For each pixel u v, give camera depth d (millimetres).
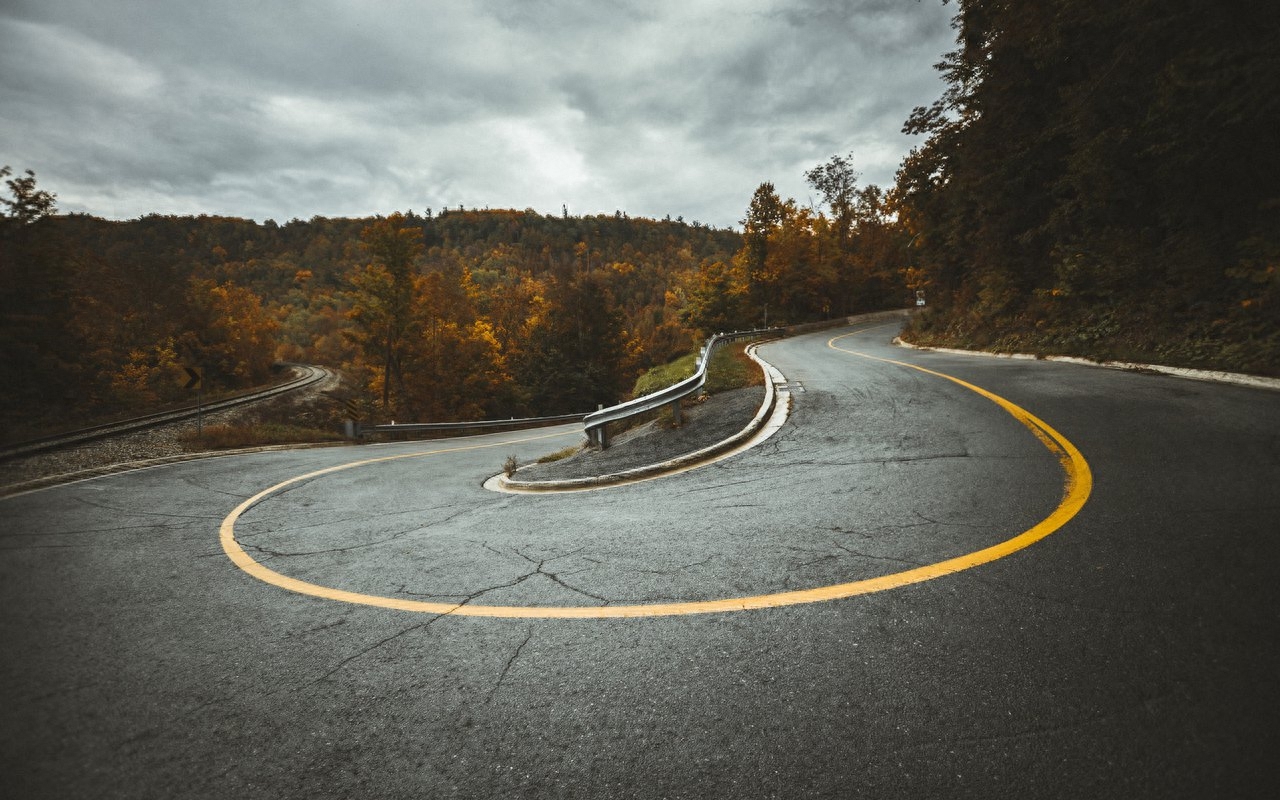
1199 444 5355
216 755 2078
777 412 9500
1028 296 20188
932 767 1821
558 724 2156
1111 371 10984
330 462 12031
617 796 1796
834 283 59469
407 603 3410
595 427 9422
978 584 3018
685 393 9812
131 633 3182
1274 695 1997
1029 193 19688
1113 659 2279
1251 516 3604
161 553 4879
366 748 2086
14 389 23656
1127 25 11945
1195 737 1844
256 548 4969
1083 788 1701
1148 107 12320
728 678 2363
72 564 4602
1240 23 9812
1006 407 8055
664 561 3770
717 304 57344
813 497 4980
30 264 25734
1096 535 3521
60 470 11664
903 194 28609
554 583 3559
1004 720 1995
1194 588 2779
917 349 25500
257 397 33125
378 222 41906
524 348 59844
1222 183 11672
